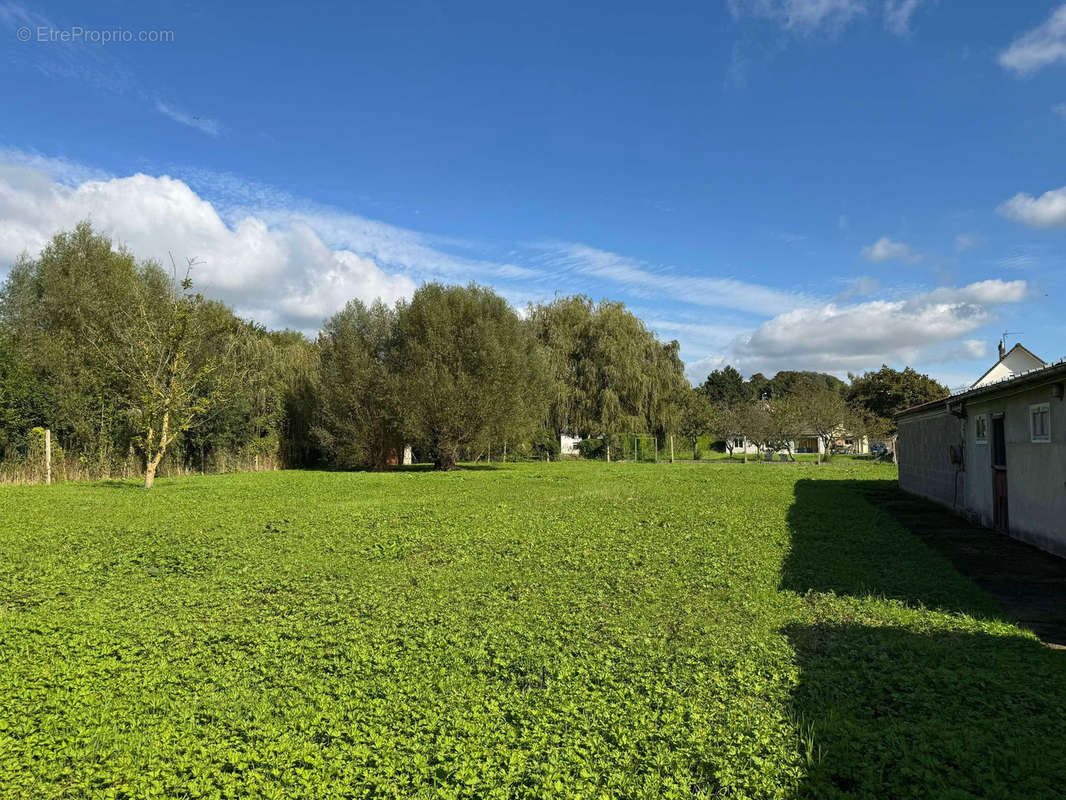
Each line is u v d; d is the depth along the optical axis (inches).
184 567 345.7
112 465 1021.8
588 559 358.6
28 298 1118.4
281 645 227.8
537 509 573.3
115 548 391.5
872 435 1761.8
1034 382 376.5
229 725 168.4
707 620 251.8
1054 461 382.3
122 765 148.4
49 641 231.1
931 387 2202.3
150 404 841.5
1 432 904.9
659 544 400.2
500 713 172.2
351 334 1298.0
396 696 183.5
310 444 1425.9
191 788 138.9
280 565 347.9
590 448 1812.3
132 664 210.5
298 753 151.8
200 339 1107.3
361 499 681.6
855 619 252.4
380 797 135.5
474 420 1218.0
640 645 222.2
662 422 1739.7
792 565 343.3
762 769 143.4
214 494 733.9
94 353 1015.6
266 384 1374.3
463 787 138.4
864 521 500.4
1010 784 135.5
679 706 173.2
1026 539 424.8
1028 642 222.1
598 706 174.7
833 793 134.2
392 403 1234.0
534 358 1309.1
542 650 217.9
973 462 541.6
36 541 411.2
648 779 139.7
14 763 147.8
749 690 183.3
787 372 3973.9
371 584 309.4
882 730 158.2
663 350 1809.8
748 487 822.5
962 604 272.8
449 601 280.2
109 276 1132.5
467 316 1254.9
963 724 160.4
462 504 619.8
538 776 140.9
